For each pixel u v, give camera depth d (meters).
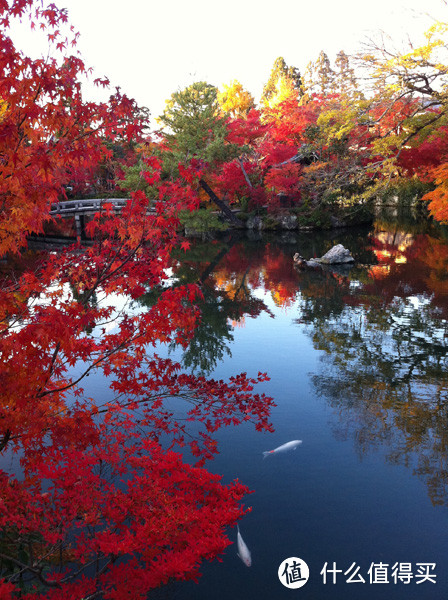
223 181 36.50
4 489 4.27
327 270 20.95
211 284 18.77
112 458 4.69
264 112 45.72
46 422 3.43
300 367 10.04
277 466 6.37
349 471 6.27
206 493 4.62
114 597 3.47
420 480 6.07
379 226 36.16
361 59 17.59
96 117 3.59
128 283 4.24
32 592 3.99
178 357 10.62
